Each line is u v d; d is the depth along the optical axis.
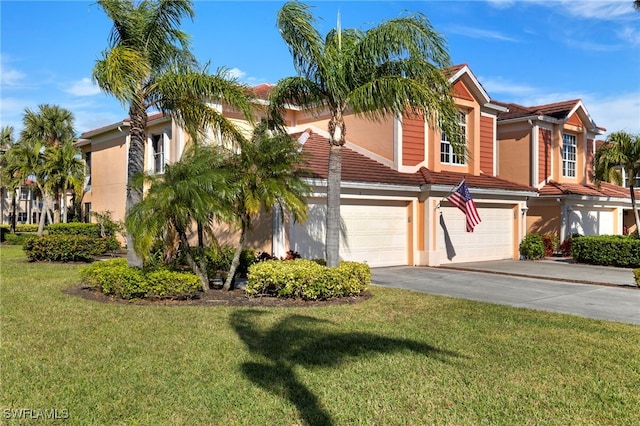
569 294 11.94
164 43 11.69
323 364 6.08
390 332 7.69
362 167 16.89
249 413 4.66
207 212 9.66
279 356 6.37
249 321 8.28
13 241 28.80
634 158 19.56
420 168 18.34
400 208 17.38
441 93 10.55
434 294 11.50
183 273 10.36
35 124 31.66
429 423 4.53
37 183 27.98
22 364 5.92
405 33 10.28
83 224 22.88
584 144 25.67
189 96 11.66
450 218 18.34
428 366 6.07
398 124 17.75
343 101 11.17
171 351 6.51
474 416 4.68
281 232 14.41
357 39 11.13
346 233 15.98
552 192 22.55
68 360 6.09
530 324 8.39
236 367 5.92
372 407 4.84
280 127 12.54
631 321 8.91
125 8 11.05
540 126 23.56
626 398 5.17
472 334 7.64
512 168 24.19
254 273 10.31
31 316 8.44
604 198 23.95
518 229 20.89
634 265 17.72
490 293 11.93
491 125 21.80
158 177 9.92
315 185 14.73
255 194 10.45
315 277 10.11
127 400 4.90
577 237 20.62
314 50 10.63
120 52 10.30
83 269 11.05
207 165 10.00
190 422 4.46
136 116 11.26
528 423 4.56
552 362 6.32
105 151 25.09
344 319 8.57
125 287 9.88
